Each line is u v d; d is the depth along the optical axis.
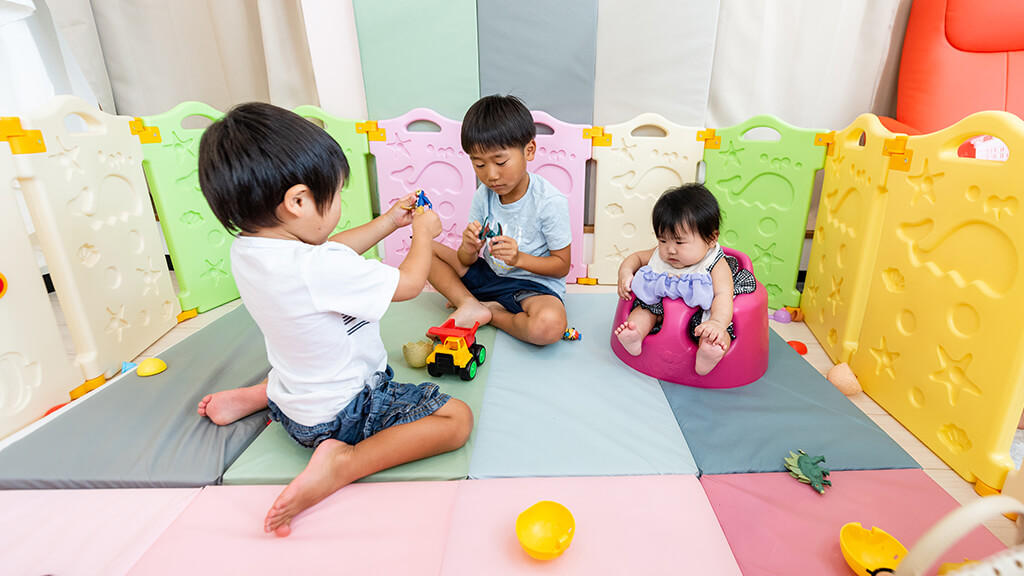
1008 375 0.85
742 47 1.74
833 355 1.40
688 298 1.19
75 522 0.85
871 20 1.68
